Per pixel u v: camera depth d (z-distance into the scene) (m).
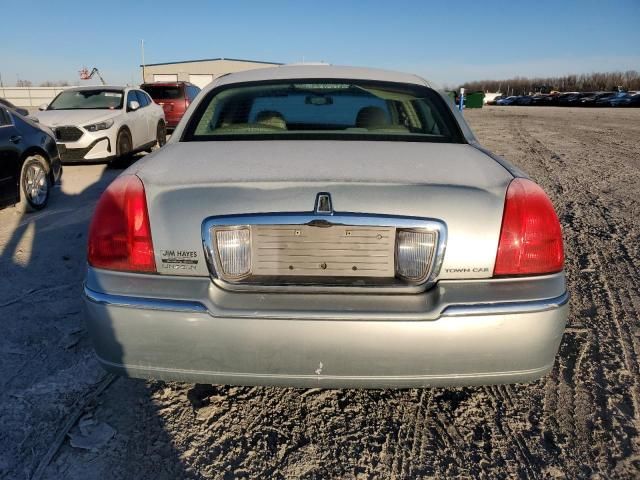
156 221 1.81
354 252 1.79
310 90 2.79
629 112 33.34
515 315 1.75
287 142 2.32
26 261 4.12
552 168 9.36
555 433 2.18
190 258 1.80
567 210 6.11
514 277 1.81
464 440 2.14
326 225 1.77
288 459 2.02
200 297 1.77
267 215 1.77
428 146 2.30
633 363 2.71
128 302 1.78
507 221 1.81
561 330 1.85
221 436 2.14
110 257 1.85
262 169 1.94
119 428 2.16
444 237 1.77
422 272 1.79
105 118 8.99
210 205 1.80
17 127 5.62
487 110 39.38
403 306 1.75
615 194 7.04
